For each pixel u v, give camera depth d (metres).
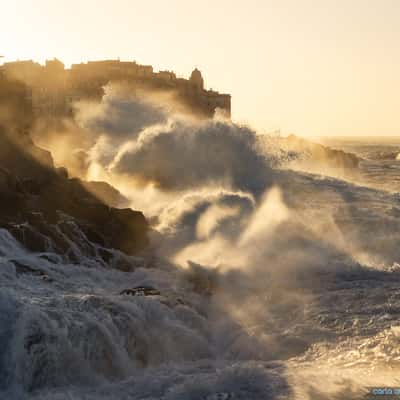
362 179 146.38
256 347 35.81
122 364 32.84
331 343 35.41
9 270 40.00
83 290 40.09
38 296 36.06
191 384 29.72
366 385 28.89
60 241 48.28
